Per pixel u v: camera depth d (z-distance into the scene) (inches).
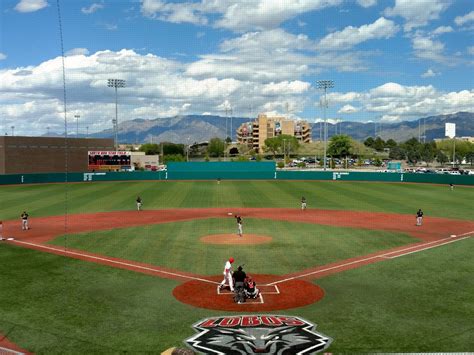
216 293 1055.0
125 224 1975.9
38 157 4613.7
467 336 815.1
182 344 784.9
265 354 749.3
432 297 1024.2
